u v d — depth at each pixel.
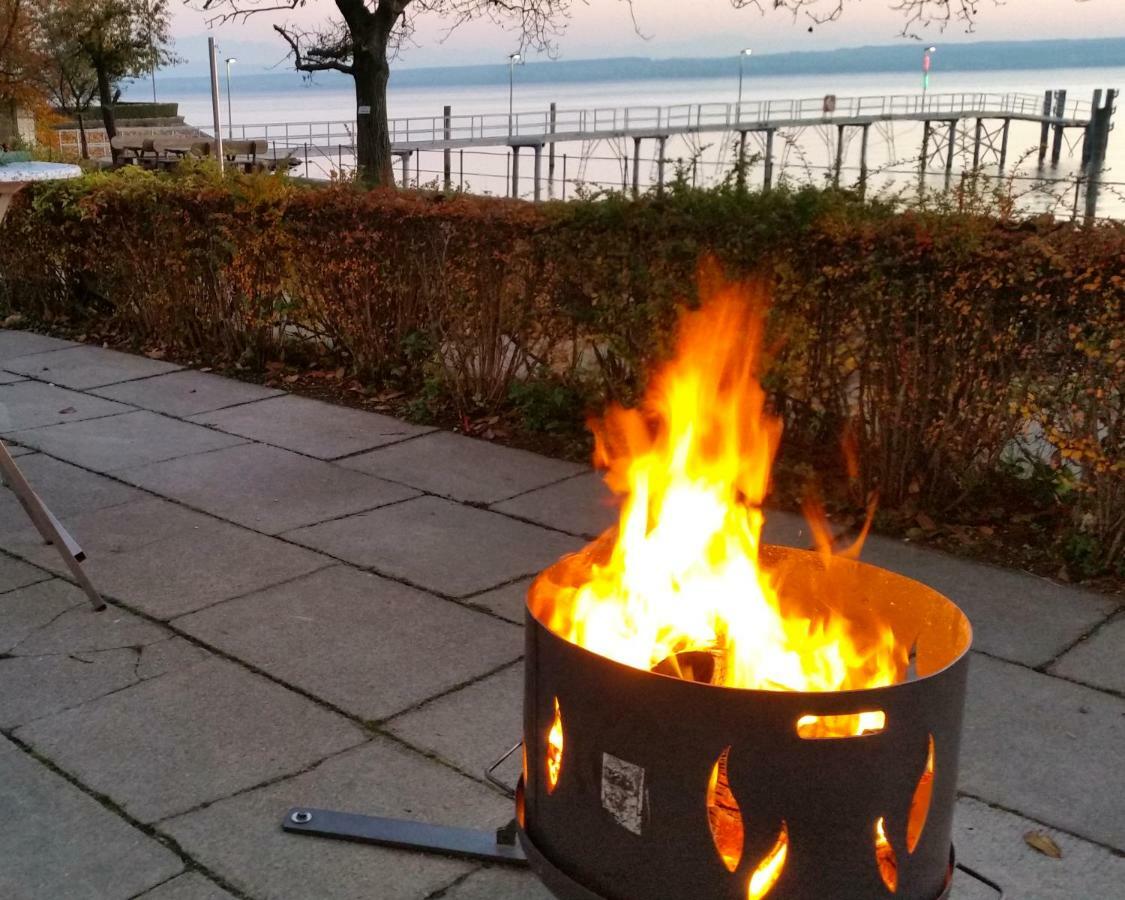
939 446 4.54
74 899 2.35
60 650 3.51
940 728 1.75
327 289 6.97
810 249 4.71
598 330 5.54
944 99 67.50
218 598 3.91
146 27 30.61
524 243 5.79
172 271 7.78
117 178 8.24
